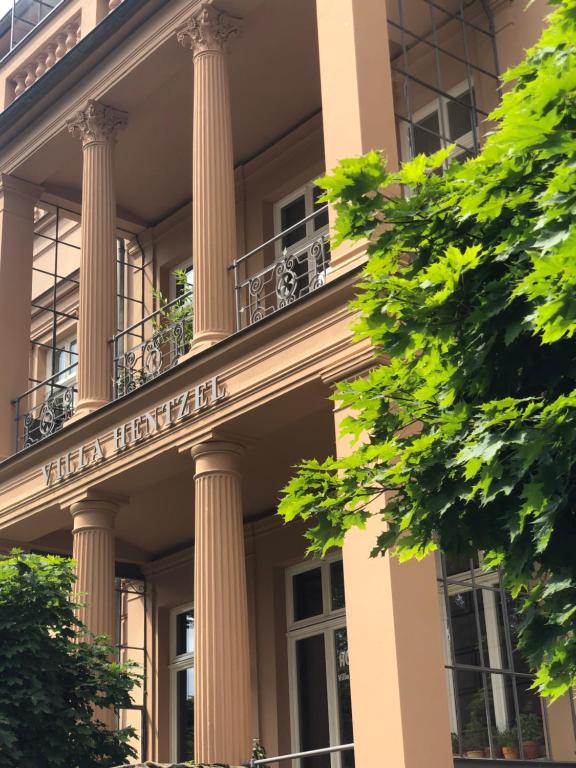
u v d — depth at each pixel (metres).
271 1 13.54
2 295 16.34
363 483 6.93
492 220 6.30
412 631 9.52
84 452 13.81
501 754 11.23
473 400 6.33
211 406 12.02
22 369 16.27
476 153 12.44
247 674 11.31
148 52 14.28
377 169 6.59
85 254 14.69
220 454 11.98
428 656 9.55
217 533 11.68
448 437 6.18
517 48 13.27
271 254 16.27
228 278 12.57
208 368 12.16
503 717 11.53
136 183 17.58
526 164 5.92
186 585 17.08
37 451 14.53
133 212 18.34
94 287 14.51
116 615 18.08
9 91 17.64
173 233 18.20
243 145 16.64
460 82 13.86
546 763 10.73
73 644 11.59
